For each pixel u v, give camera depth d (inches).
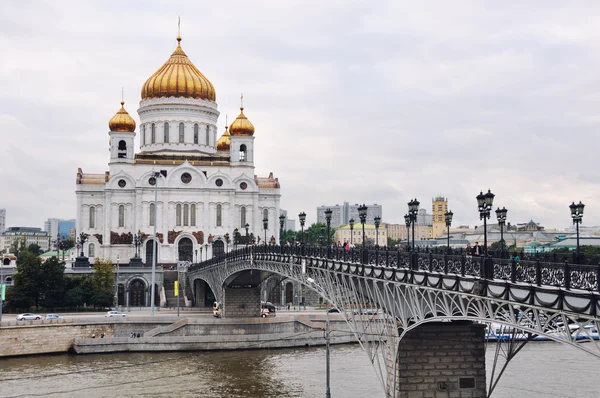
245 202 7204.7
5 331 3988.7
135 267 6048.2
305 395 2935.5
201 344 4173.2
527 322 1433.3
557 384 2928.2
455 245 5753.0
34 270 5152.6
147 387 3152.1
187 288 6003.9
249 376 3358.8
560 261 1679.4
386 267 2114.9
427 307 1942.7
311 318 4571.9
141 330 4357.8
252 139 7278.5
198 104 7278.5
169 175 6894.7
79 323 4207.7
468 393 2135.8
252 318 4384.8
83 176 7106.3
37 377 3380.9
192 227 6924.2
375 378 3225.9
